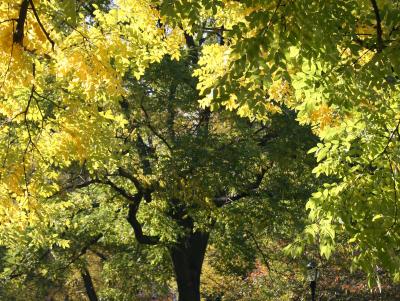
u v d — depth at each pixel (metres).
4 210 7.11
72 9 4.75
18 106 6.89
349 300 22.80
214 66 7.11
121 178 15.92
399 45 4.95
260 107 4.86
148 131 14.91
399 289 21.95
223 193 16.91
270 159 14.88
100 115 7.19
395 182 6.75
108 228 18.34
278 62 4.66
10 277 18.16
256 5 4.93
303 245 6.89
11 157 6.80
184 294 17.91
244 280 24.31
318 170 6.97
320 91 6.08
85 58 5.89
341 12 4.79
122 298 21.02
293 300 24.00
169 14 4.72
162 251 18.12
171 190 13.72
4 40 5.39
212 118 15.57
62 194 11.02
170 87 15.11
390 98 6.62
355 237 6.64
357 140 7.11
